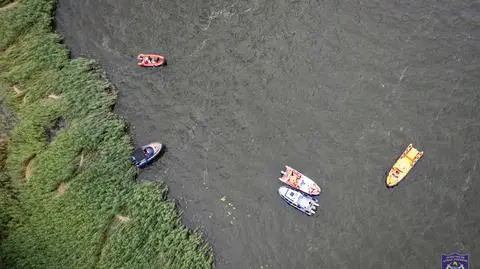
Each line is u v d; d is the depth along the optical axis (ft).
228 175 189.67
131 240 178.70
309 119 193.67
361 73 198.29
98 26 220.02
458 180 180.96
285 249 177.88
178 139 197.36
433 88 193.77
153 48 212.84
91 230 180.75
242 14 213.87
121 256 176.96
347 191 182.50
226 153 192.75
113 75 210.18
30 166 192.75
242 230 182.09
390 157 185.68
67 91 204.33
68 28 221.05
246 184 187.73
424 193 180.04
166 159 194.70
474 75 194.39
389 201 180.04
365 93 195.31
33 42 214.28
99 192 186.19
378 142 188.03
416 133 187.93
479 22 201.98
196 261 176.04
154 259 176.45
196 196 188.34
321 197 182.70
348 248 175.52
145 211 183.01
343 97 195.52
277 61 203.82
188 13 217.36
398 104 192.65
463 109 190.19
